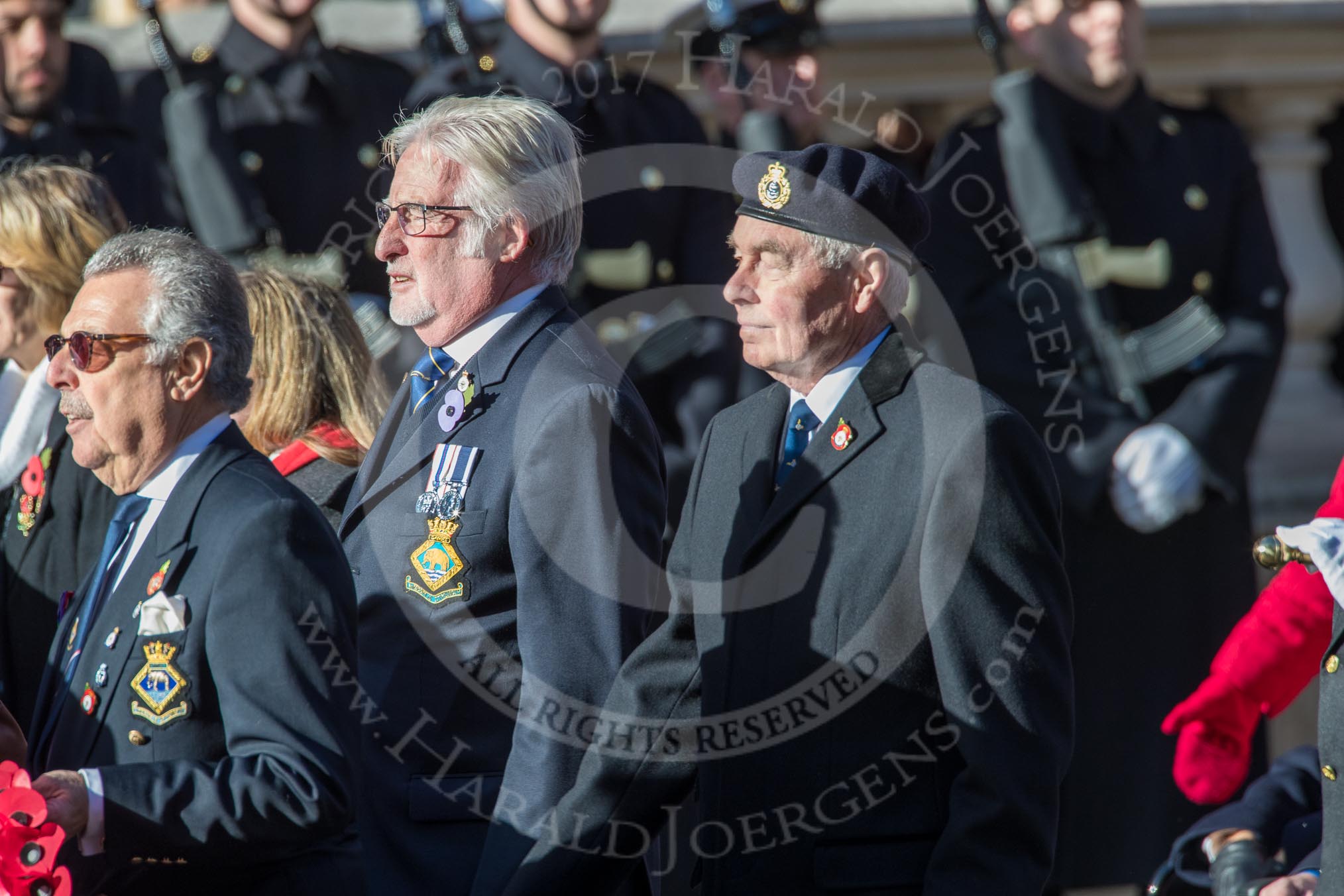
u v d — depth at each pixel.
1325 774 9.59
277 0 17.78
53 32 17.86
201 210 17.50
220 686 9.23
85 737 9.60
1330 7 21.09
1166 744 16.73
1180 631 16.78
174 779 8.93
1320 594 10.57
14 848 8.54
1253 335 17.34
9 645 12.27
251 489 9.60
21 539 12.30
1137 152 17.30
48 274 12.74
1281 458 21.52
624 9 20.08
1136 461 16.48
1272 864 11.49
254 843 8.88
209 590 9.34
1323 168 22.86
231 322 9.98
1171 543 16.77
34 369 13.04
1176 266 17.28
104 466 9.92
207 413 9.94
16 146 17.80
